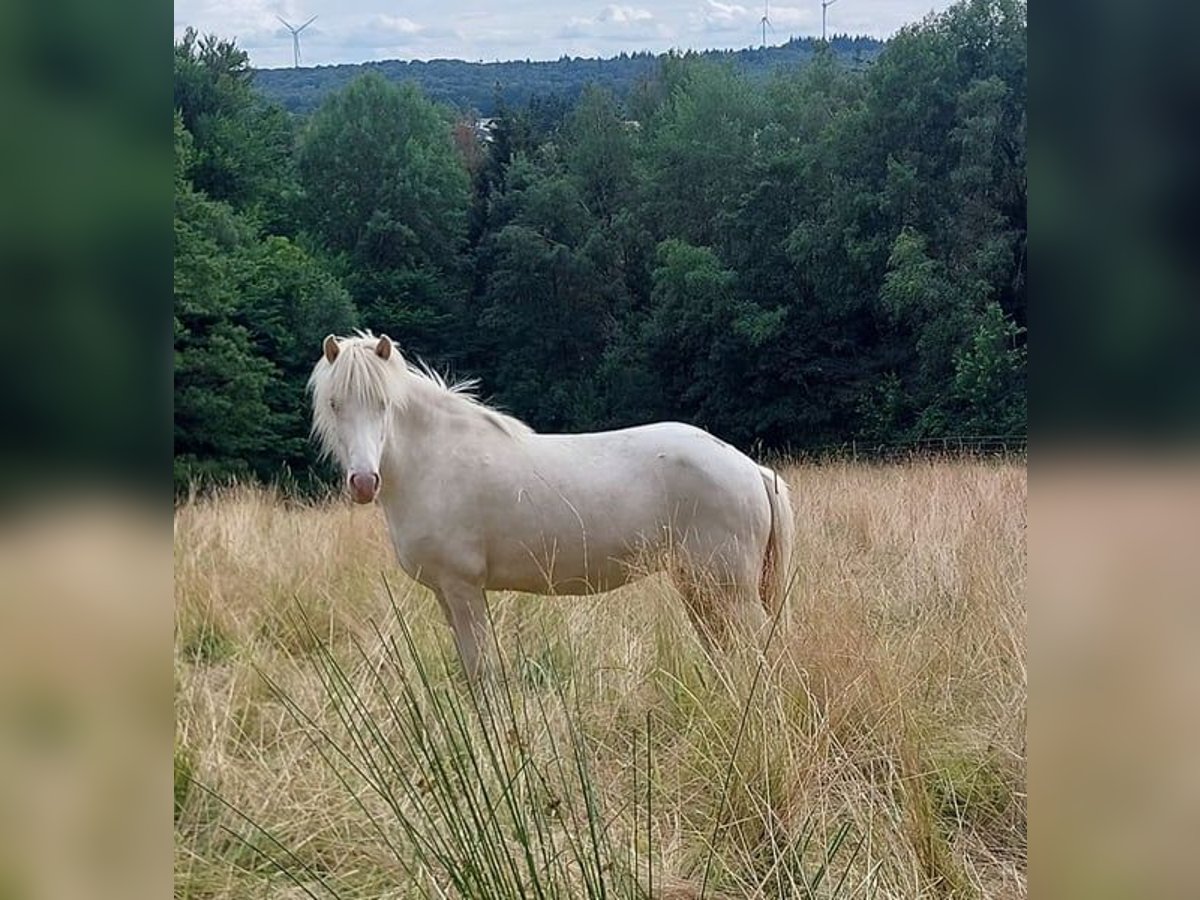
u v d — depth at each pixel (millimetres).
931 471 10617
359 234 36344
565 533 4125
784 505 4355
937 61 28375
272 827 2914
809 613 3830
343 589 5262
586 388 34938
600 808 2836
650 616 4402
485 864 2434
